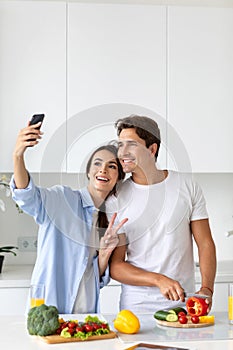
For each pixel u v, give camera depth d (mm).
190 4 3930
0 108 3617
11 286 3404
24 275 3578
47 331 1999
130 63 3701
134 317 2105
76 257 2475
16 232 4074
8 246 4055
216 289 3551
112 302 3473
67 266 2475
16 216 4074
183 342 1979
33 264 4082
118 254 2572
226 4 3943
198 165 3750
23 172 2314
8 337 2047
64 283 2479
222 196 4215
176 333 2100
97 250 2525
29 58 3645
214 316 2408
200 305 2244
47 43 3656
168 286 2373
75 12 3666
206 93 3754
